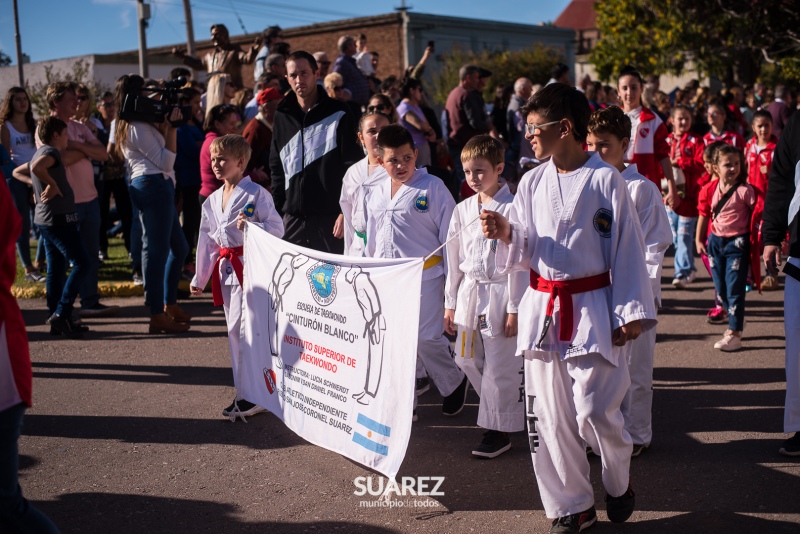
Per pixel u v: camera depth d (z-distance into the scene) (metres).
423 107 11.07
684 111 9.61
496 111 14.31
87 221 8.39
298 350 4.85
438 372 5.42
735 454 4.76
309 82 6.52
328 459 4.82
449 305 5.02
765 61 30.33
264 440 5.13
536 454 3.88
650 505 4.14
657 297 4.75
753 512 4.02
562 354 3.71
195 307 8.95
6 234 3.12
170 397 5.98
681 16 27.14
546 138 3.73
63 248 7.62
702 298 9.05
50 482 4.54
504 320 4.68
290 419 4.95
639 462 4.70
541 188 3.81
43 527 3.17
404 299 4.18
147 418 5.55
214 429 5.33
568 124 3.70
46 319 8.43
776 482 4.36
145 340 7.59
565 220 3.70
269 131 8.65
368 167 5.77
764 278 9.36
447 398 5.53
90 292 8.56
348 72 11.45
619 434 3.75
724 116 9.78
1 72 31.47
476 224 4.85
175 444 5.09
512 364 4.73
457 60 35.00
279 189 6.79
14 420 3.12
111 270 10.71
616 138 4.74
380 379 4.30
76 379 6.45
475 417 5.55
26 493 4.40
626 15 27.92
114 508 4.21
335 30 40.25
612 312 3.66
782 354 6.86
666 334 7.64
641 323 3.64
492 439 4.85
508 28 43.25
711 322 7.98
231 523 4.03
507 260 3.88
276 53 10.97
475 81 11.53
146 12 19.11
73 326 7.71
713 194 7.25
